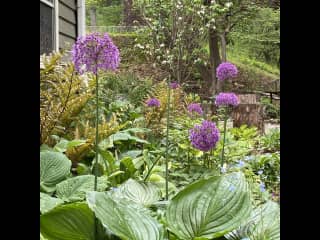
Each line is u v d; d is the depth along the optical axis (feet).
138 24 46.75
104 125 11.79
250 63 51.03
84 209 4.40
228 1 41.70
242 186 4.76
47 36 16.87
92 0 61.82
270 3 46.80
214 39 45.09
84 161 11.21
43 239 4.60
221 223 4.52
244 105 27.07
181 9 39.50
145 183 6.12
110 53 6.07
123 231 4.16
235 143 15.89
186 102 24.29
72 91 11.97
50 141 11.59
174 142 14.99
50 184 7.73
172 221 4.58
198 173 12.41
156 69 40.83
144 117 18.75
